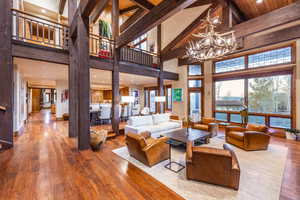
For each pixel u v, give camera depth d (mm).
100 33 6484
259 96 5375
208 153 1993
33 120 7621
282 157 3027
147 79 7543
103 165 2662
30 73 5699
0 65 3301
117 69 4891
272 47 4902
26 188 1965
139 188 2000
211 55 3402
